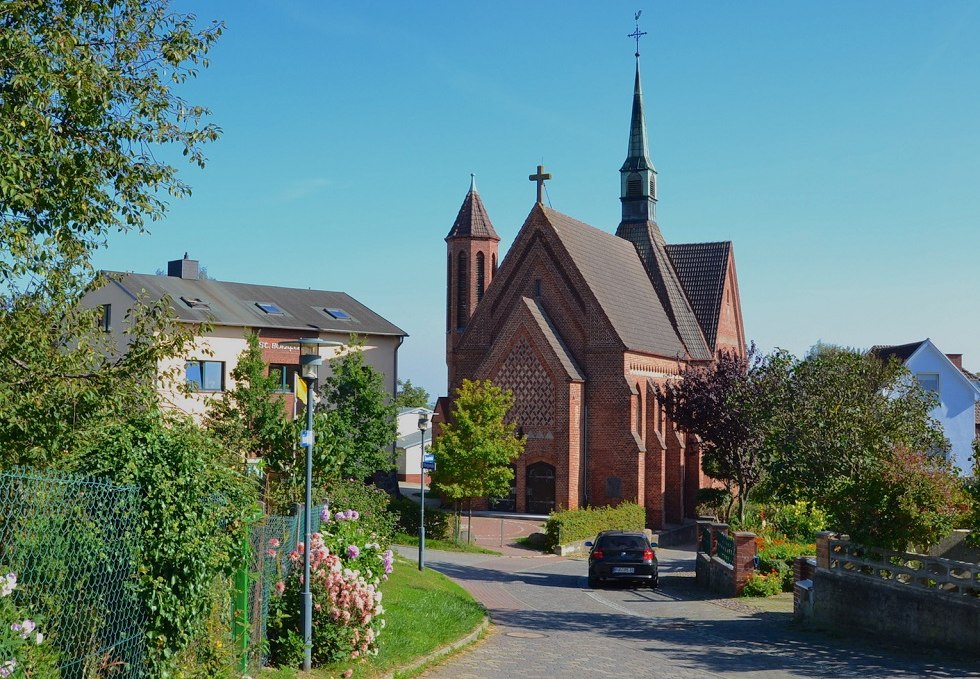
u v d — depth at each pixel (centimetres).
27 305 1365
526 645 1806
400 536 4272
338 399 3822
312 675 1284
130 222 1444
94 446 950
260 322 4888
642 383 5188
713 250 6512
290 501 1688
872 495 1961
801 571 2305
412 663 1463
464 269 6016
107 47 1460
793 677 1502
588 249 5550
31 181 1309
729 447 4100
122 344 4338
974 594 1761
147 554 920
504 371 5078
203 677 1007
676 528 5253
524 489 5009
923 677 1507
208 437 1107
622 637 1984
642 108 6431
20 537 777
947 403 5228
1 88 1328
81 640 840
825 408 2641
